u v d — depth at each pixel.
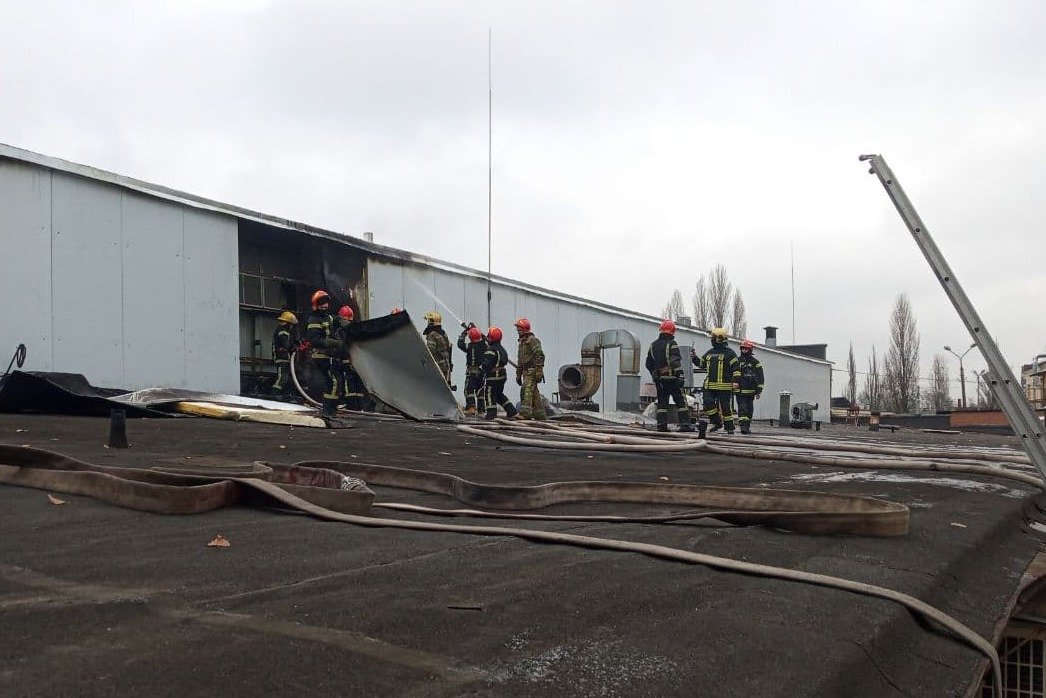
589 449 8.54
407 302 20.14
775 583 2.63
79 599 2.08
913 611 2.50
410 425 11.87
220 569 2.49
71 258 12.73
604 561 2.79
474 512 3.92
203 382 14.91
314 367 16.95
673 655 1.88
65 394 9.70
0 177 11.78
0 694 1.44
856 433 26.31
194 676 1.57
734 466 7.57
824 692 1.75
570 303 27.70
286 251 18.41
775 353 45.25
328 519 3.44
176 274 14.46
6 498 3.69
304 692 1.52
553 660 1.79
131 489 3.56
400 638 1.87
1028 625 3.28
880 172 4.26
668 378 14.00
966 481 6.75
